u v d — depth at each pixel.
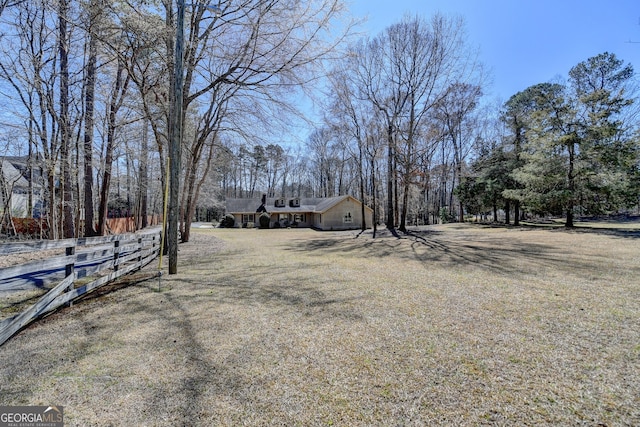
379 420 1.91
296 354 2.84
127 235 6.79
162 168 11.99
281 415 1.98
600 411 1.95
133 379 2.44
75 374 2.53
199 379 2.43
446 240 13.96
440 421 1.89
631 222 21.36
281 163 44.78
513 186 21.39
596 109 15.82
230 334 3.33
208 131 12.48
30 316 3.39
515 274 6.24
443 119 18.94
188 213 14.90
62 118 10.59
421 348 2.92
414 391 2.21
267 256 9.72
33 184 14.62
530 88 21.83
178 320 3.79
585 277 5.79
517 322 3.55
